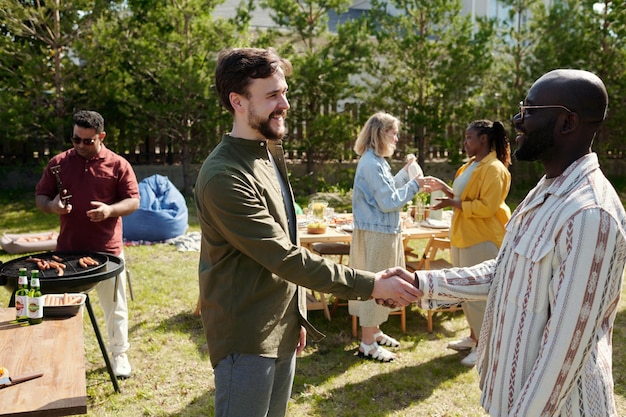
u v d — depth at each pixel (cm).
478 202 356
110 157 339
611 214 138
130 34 950
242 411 186
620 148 1196
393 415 314
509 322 156
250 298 185
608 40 1051
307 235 434
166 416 311
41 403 174
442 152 1194
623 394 331
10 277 273
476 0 1465
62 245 337
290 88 993
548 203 149
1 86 907
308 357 388
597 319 140
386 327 445
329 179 1117
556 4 1034
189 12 909
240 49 183
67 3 872
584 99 146
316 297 506
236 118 189
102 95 923
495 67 1066
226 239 183
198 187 186
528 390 144
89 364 369
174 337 415
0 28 977
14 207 912
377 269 360
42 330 234
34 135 938
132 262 603
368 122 366
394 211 363
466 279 189
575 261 138
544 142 151
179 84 901
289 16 977
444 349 403
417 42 1016
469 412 318
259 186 184
